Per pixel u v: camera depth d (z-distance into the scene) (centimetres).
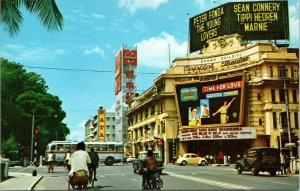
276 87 5147
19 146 6550
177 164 5594
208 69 5931
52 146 5056
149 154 1444
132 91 11644
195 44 6319
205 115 5588
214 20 6062
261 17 5831
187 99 5784
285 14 5816
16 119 5950
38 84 6900
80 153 1212
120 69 11906
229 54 5712
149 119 7169
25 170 3822
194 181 2181
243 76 5197
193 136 5588
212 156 5362
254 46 5344
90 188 1805
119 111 11881
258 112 5216
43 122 6425
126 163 5772
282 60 5144
